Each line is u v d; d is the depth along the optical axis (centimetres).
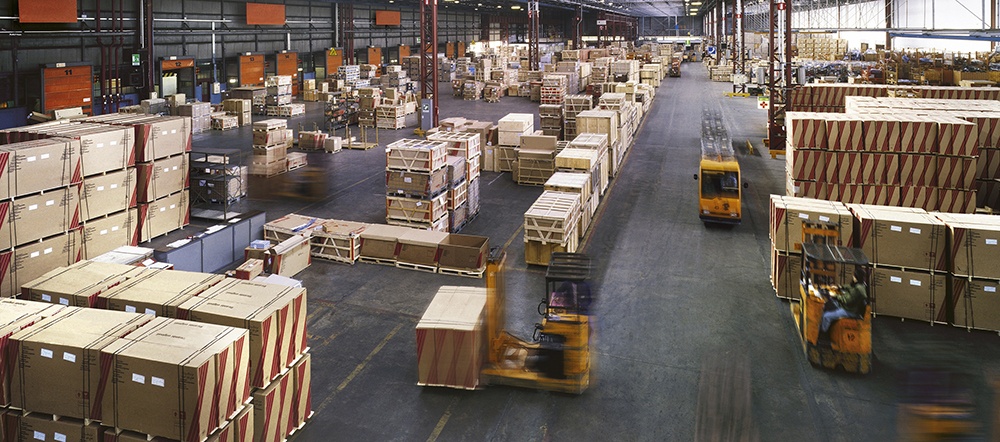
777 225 1216
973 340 1047
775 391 904
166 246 1316
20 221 1143
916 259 1111
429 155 1535
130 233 1401
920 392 551
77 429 654
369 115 3588
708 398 660
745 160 2686
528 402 884
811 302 966
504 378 918
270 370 740
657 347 1045
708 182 1700
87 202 1280
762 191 2152
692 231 1705
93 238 1299
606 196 2092
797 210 1196
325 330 1107
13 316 725
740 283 1328
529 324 1123
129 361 631
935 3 4162
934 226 1091
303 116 3981
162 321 717
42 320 716
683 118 3869
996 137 1538
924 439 540
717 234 1677
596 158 1900
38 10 2848
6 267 1124
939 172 1443
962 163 1420
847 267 1019
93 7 3216
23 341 661
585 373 907
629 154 2809
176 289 827
